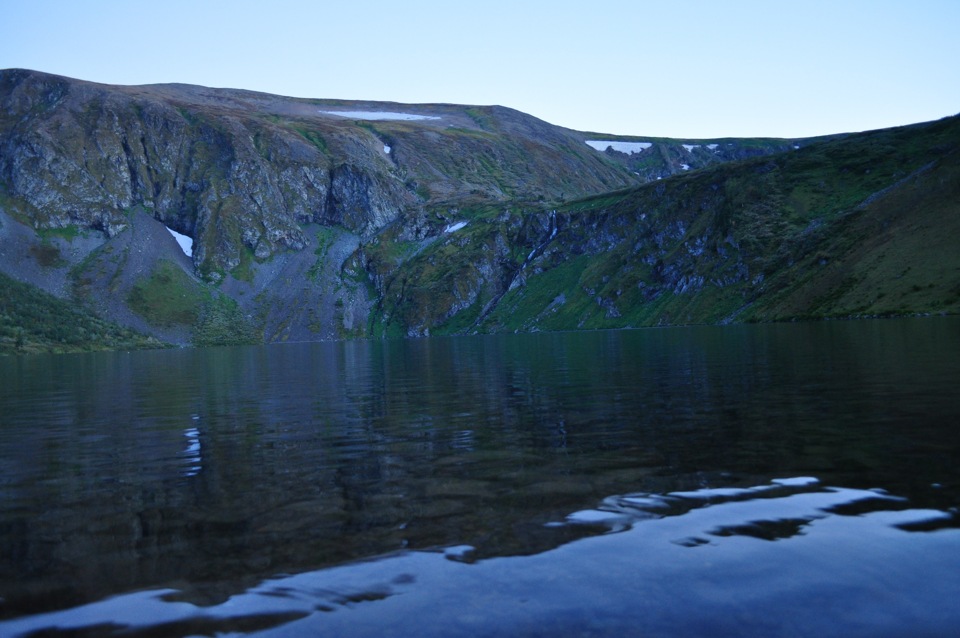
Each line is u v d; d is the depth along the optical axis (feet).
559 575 28.48
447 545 32.83
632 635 23.18
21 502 45.50
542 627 23.98
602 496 40.63
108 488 49.19
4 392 163.63
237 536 35.86
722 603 25.40
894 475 41.88
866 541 30.91
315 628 24.58
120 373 250.98
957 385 85.66
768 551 30.25
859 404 74.18
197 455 62.28
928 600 25.12
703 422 67.77
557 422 73.61
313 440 69.15
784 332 331.98
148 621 25.72
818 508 36.06
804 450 50.85
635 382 117.19
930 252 529.45
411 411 91.45
